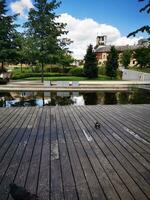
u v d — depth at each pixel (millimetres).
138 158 4543
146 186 3461
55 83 22328
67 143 5375
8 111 9312
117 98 17125
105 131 6453
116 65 37250
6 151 4801
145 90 21578
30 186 3410
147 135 6129
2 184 3455
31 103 14453
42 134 6059
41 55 22266
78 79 30375
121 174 3836
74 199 3107
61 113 8969
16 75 30203
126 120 7863
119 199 3121
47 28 22234
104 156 4613
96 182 3559
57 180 3602
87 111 9469
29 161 4305
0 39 23078
